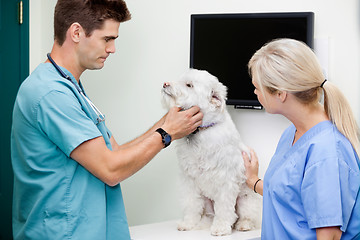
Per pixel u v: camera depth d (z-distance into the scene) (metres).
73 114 1.28
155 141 1.42
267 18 1.91
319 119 1.29
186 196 1.92
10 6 2.58
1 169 2.64
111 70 2.39
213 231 1.78
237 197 1.92
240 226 1.88
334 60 1.92
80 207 1.31
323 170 1.19
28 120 1.29
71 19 1.33
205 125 1.78
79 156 1.28
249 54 1.96
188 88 1.78
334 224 1.16
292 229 1.28
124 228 1.45
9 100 2.62
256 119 2.10
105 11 1.33
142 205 2.38
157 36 2.27
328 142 1.22
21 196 1.37
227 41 1.99
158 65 2.28
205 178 1.82
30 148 1.31
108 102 2.41
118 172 1.32
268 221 1.37
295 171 1.27
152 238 1.73
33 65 2.63
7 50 2.60
